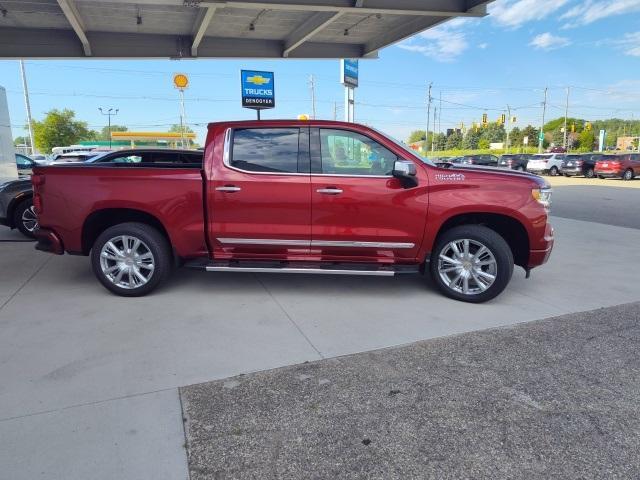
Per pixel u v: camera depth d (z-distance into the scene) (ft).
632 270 21.70
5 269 20.80
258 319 14.97
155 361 12.02
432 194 16.14
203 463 8.25
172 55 39.52
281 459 8.38
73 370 11.50
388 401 10.25
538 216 16.07
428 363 12.03
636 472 8.06
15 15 32.50
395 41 39.04
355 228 16.38
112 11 31.83
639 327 14.52
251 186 16.25
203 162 16.46
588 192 66.49
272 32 38.60
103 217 17.47
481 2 29.45
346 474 8.02
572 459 8.39
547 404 10.16
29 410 9.78
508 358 12.34
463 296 16.72
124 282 17.07
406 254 16.75
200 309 15.81
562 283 19.47
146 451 8.54
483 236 16.03
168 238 17.24
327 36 41.19
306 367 11.78
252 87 44.83
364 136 16.47
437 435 9.08
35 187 16.92
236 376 11.31
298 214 16.37
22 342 13.05
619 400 10.32
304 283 18.95
